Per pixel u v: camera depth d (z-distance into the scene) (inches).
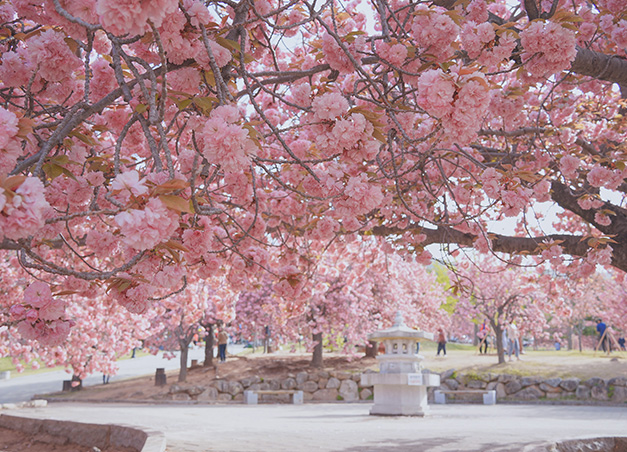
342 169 119.3
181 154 140.6
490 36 128.8
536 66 128.6
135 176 72.9
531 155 248.1
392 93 189.3
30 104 120.0
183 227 107.5
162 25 95.1
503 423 398.3
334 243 344.8
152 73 91.9
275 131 107.0
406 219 262.8
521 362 841.5
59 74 109.9
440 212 269.4
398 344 522.9
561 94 263.3
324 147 110.5
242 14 124.2
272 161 108.7
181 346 840.9
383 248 331.6
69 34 100.0
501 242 296.7
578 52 173.2
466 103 94.7
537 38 123.5
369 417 485.4
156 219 71.3
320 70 138.0
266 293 916.0
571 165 228.5
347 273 866.1
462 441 269.4
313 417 486.3
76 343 517.0
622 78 180.5
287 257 263.6
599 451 237.9
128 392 819.4
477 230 265.1
